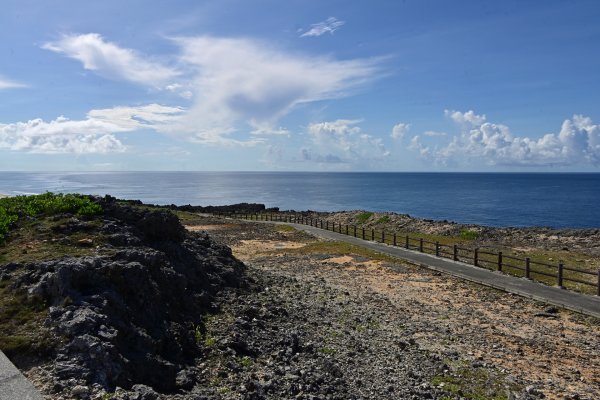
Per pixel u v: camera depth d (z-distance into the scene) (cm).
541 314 1689
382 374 1060
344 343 1255
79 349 781
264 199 15788
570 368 1185
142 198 15875
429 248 3309
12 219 1452
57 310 873
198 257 1617
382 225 5291
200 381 879
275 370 965
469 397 969
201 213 7994
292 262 2906
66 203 1600
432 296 1994
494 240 4003
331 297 1856
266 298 1584
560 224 7881
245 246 3769
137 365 823
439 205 12131
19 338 803
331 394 902
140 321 962
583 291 2028
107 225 1408
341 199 15300
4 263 1100
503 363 1207
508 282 2203
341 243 3819
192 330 1069
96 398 684
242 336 1127
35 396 650
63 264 991
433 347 1311
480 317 1662
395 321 1568
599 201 13062
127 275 1026
